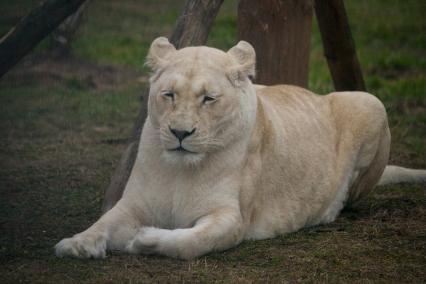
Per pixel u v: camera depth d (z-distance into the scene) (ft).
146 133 30.73
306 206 34.37
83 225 34.01
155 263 28.12
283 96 35.81
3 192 38.99
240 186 30.83
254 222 32.14
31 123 53.57
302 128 34.91
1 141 49.29
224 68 29.53
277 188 33.01
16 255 29.14
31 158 45.85
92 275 26.71
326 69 70.08
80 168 44.06
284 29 43.01
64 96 60.18
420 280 27.45
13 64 33.09
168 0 97.66
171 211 30.50
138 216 30.60
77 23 68.80
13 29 32.60
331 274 27.73
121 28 82.84
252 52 30.63
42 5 32.40
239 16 43.39
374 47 79.15
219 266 28.12
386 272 28.14
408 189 41.09
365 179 37.86
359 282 27.02
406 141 51.01
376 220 35.24
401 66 72.69
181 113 28.27
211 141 29.01
